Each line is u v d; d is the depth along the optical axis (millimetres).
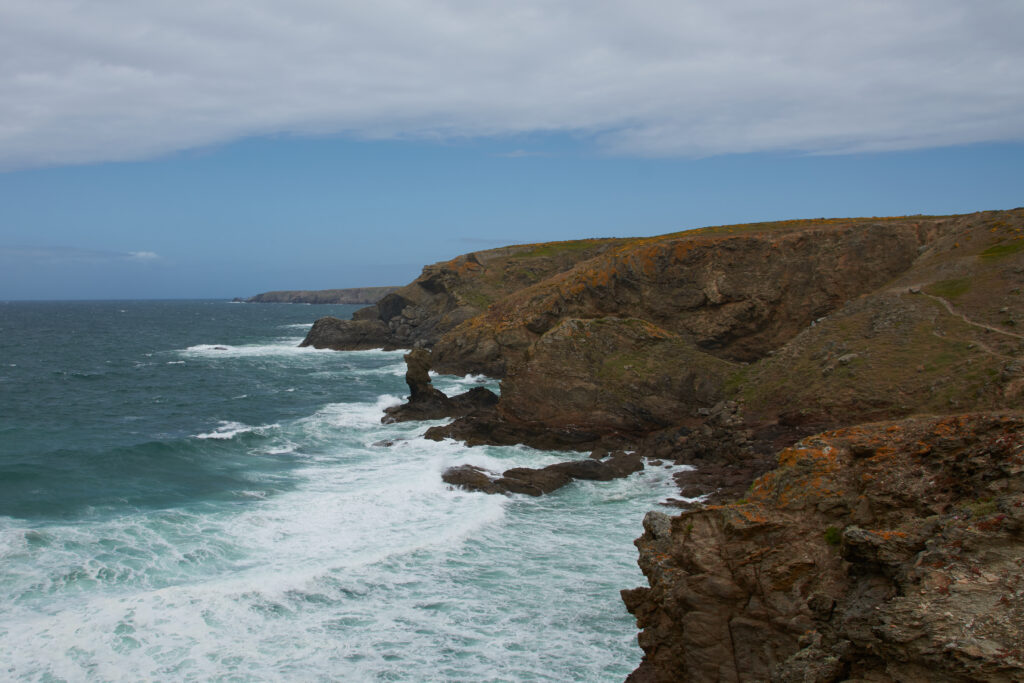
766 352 46219
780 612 12031
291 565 21703
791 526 12688
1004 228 42438
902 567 10516
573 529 25578
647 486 30703
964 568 9734
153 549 22609
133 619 18125
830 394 33375
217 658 16891
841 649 10391
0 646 16734
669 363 41844
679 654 13477
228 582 20141
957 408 28734
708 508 13781
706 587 12805
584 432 38375
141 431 44156
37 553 21859
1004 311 33531
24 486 30016
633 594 14984
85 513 26375
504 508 27656
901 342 34750
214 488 29969
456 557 22875
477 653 17406
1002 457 11500
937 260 42625
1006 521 9930
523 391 40750
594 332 42875
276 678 16234
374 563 22031
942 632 9016
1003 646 8609
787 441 32344
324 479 31500
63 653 16672
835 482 13148
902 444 13156
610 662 17062
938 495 11766
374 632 18281
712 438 34969
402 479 31156
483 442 38031
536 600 20031
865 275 45344
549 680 16391
